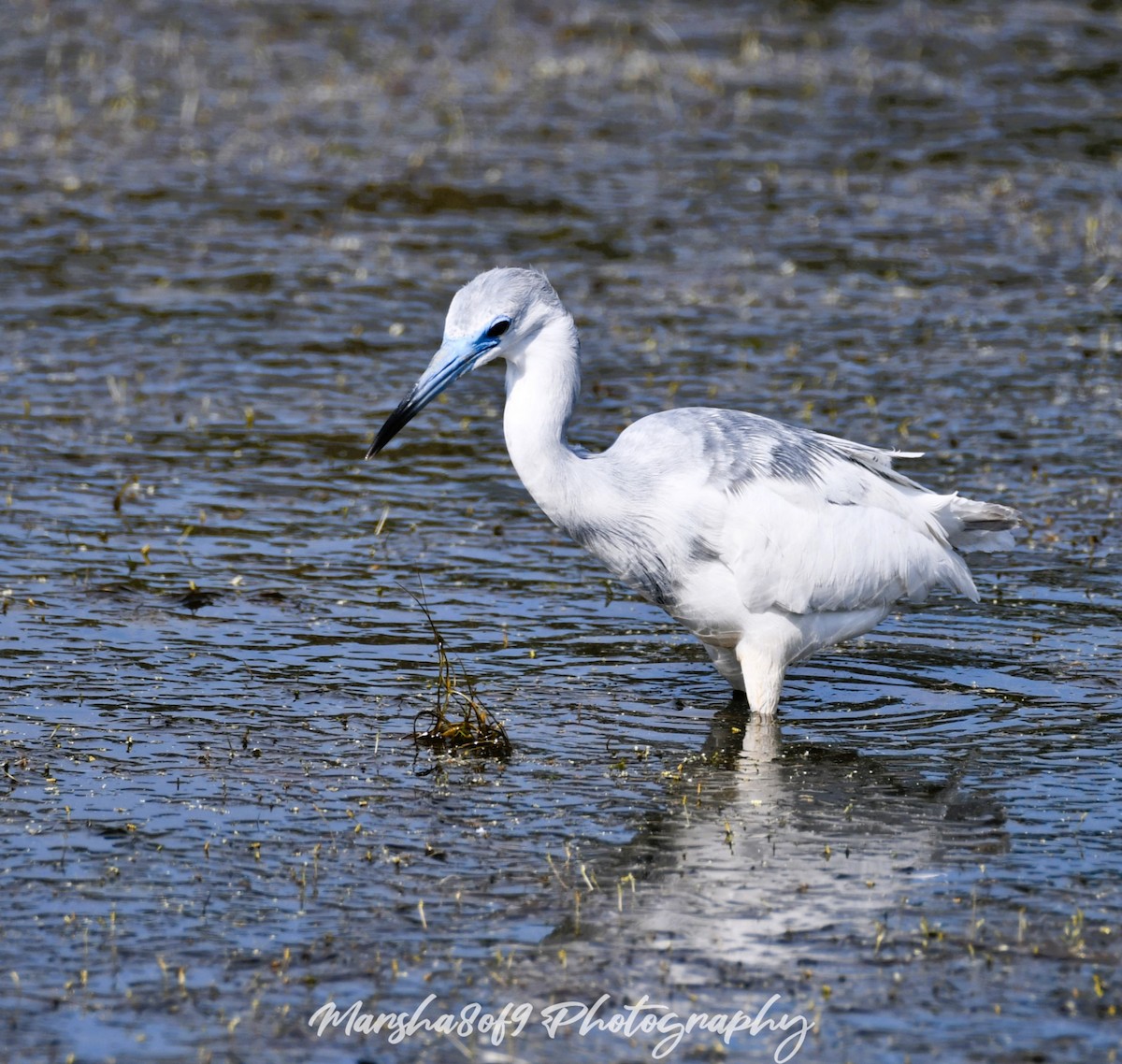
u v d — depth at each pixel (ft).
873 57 102.27
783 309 67.82
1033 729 36.40
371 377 60.59
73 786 32.42
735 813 32.14
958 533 39.42
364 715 36.19
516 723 36.24
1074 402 58.34
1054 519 48.44
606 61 100.68
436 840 30.66
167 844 30.19
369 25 106.63
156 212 76.33
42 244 71.77
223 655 39.14
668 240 74.95
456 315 35.50
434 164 83.25
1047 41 105.91
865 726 36.81
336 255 72.23
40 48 99.04
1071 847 30.71
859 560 36.63
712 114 91.86
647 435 36.76
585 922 27.78
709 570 36.37
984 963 26.45
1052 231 76.64
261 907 28.07
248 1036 24.50
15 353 61.11
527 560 46.01
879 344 64.13
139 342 62.85
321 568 44.78
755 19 109.81
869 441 54.19
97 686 37.14
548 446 35.78
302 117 89.51
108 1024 24.72
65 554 44.93
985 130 90.12
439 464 53.42
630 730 36.22
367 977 26.07
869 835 31.24
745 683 37.22
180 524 47.50
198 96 91.97
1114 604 43.14
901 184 82.74
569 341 35.88
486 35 105.50
